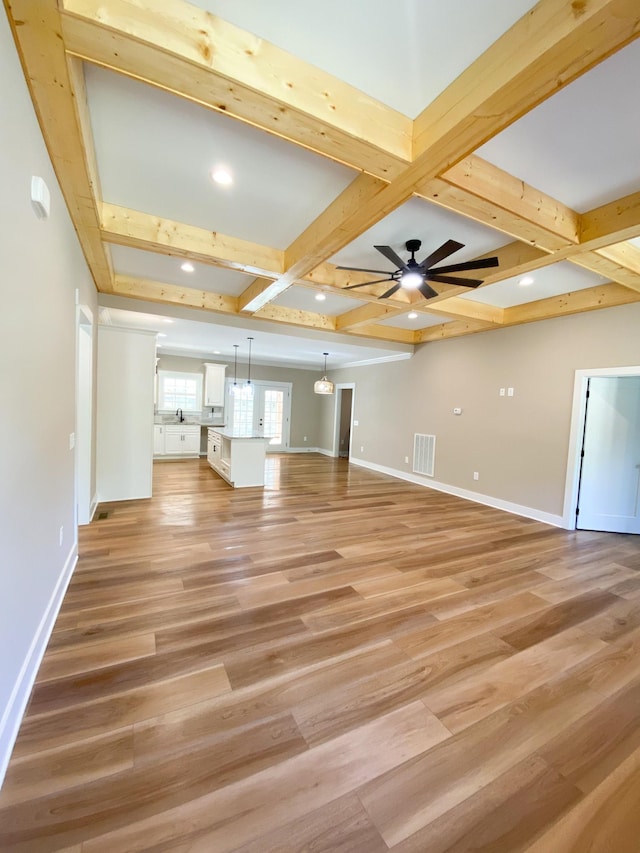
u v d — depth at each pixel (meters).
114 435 4.88
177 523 4.15
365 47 1.56
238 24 1.48
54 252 2.11
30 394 1.70
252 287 4.53
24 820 1.18
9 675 1.45
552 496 4.80
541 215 2.49
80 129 1.77
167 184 2.53
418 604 2.63
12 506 1.48
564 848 1.17
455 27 1.46
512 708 1.74
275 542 3.70
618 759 1.50
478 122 1.67
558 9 1.32
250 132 2.01
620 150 2.09
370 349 7.20
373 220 2.52
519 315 5.03
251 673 1.89
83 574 2.88
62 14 1.27
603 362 4.33
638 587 3.02
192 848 1.13
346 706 1.71
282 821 1.22
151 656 1.99
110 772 1.35
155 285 4.66
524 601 2.73
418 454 7.02
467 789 1.35
